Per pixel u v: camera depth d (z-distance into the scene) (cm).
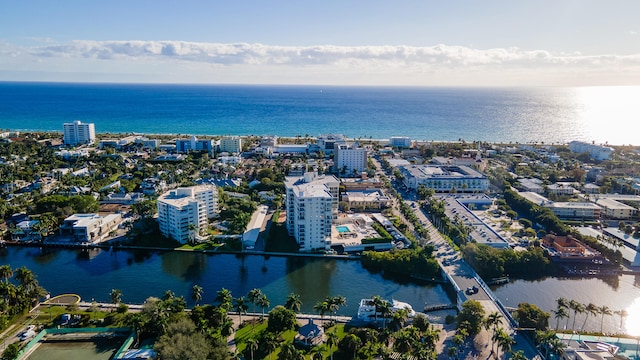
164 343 19362
